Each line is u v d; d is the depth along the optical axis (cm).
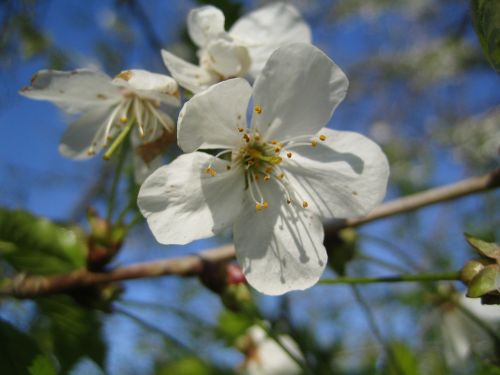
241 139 6
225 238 15
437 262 17
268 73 5
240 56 7
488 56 5
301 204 6
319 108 5
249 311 6
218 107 5
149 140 6
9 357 6
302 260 5
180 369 7
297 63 5
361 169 5
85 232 7
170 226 5
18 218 7
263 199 6
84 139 7
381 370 8
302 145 6
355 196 5
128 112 6
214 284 6
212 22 7
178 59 6
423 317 11
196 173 5
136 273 6
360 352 9
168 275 6
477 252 5
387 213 7
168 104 6
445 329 8
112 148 6
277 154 6
